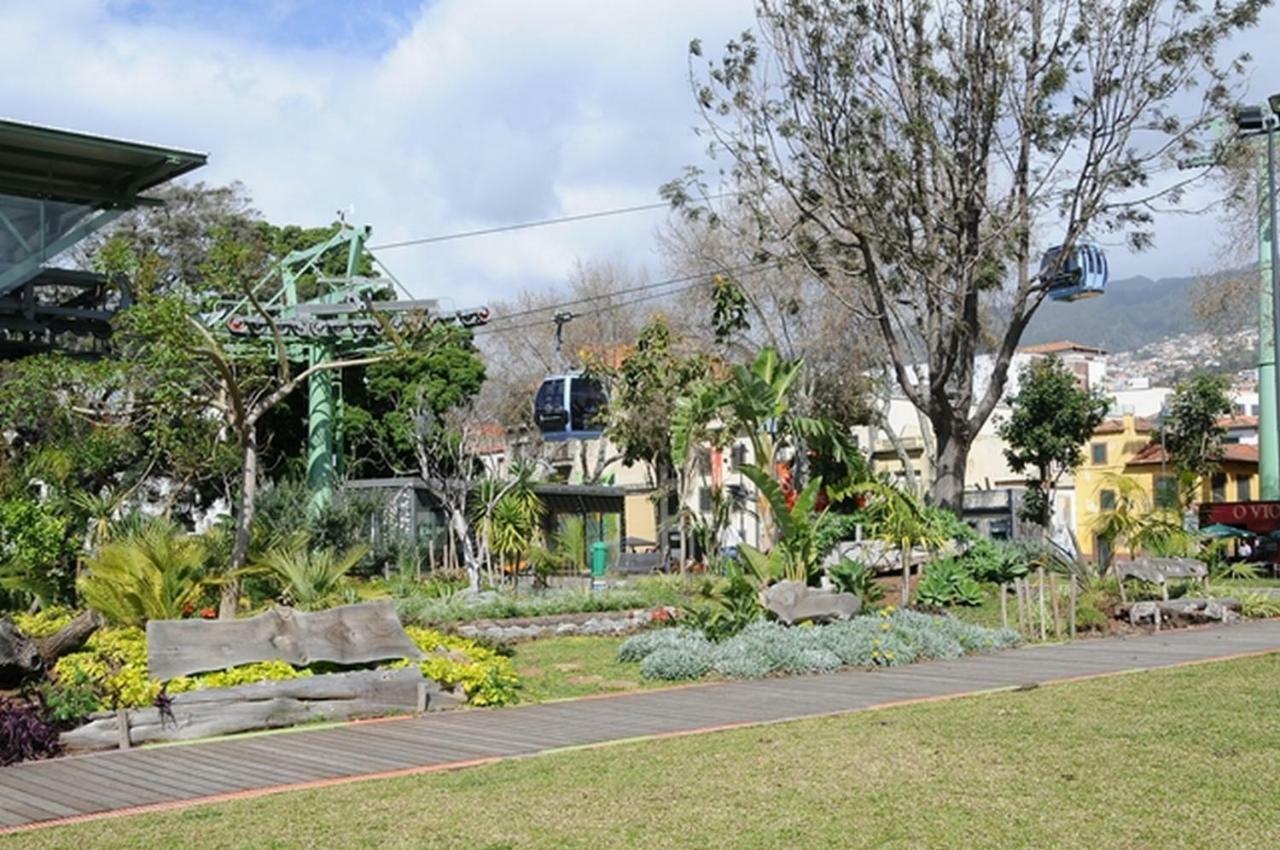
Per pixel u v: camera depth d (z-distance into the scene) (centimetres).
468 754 980
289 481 3241
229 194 4597
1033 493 4997
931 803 754
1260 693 1204
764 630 1609
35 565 1680
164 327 1638
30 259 2030
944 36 2528
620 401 4250
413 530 3158
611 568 3578
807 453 3603
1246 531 3634
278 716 1136
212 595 1499
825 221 3059
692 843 677
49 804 824
